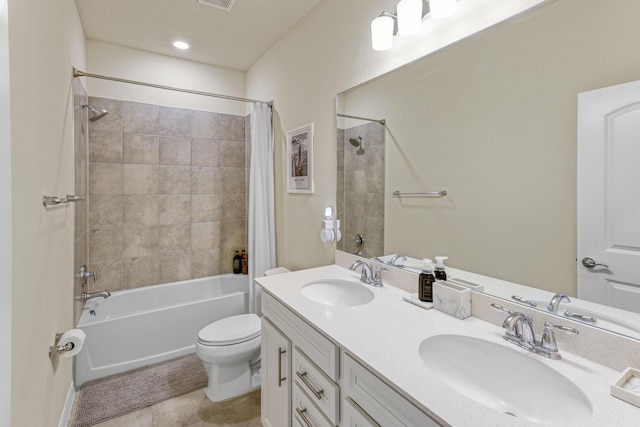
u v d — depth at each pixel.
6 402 0.62
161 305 2.96
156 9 2.21
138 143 2.89
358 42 1.79
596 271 0.91
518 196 1.10
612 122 0.87
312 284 1.68
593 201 0.92
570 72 0.96
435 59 1.38
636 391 0.74
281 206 2.70
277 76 2.68
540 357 0.91
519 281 1.10
